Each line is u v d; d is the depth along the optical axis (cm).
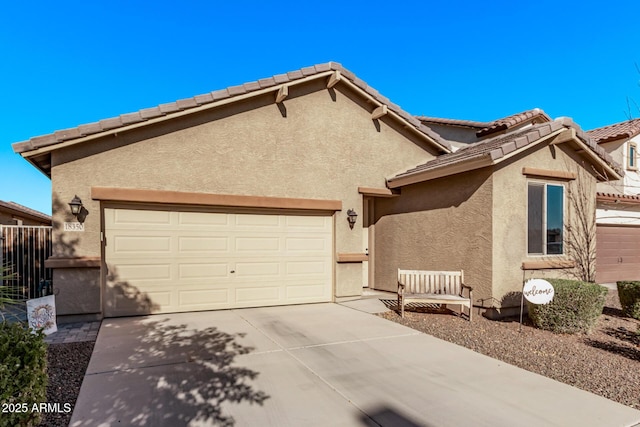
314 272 1062
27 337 385
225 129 945
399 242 1187
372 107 1140
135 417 405
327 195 1065
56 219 798
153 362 570
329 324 819
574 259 1005
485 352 651
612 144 1703
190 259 924
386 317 895
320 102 1065
